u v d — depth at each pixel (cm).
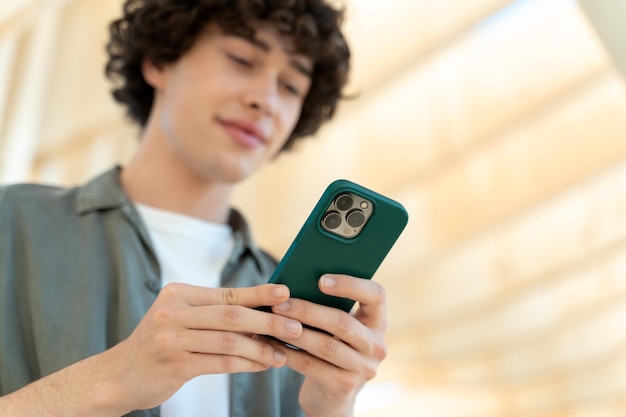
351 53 115
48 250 80
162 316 55
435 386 911
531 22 277
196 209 94
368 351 62
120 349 58
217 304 57
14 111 263
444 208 380
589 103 338
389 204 60
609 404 938
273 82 92
